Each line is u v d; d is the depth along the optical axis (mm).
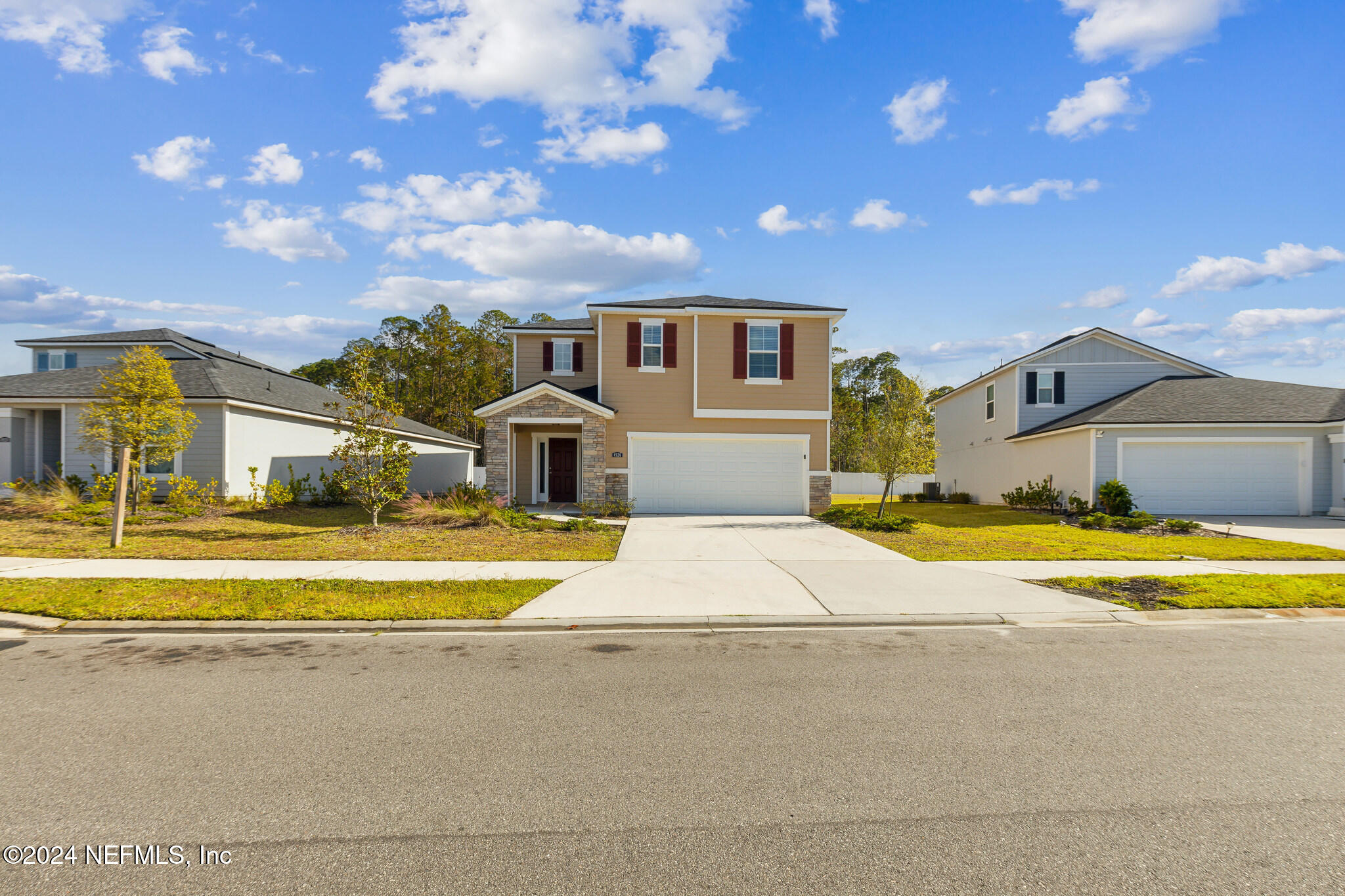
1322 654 6176
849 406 53094
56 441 18953
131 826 3168
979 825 3211
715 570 10070
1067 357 23328
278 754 3941
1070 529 15883
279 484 17469
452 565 10266
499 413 18203
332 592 8133
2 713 4582
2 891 2664
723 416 19109
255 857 2918
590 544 12453
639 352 19188
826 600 8211
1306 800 3480
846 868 2861
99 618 7035
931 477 37781
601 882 2758
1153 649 6328
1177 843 3072
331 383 52844
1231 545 12781
